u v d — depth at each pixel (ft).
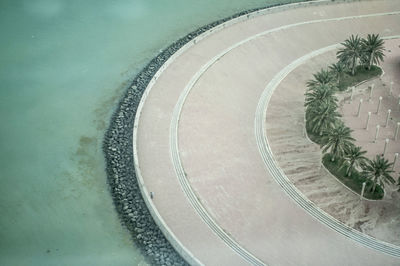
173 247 359.25
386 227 369.30
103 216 383.86
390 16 598.75
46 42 553.23
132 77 513.04
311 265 344.69
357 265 345.92
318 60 531.09
